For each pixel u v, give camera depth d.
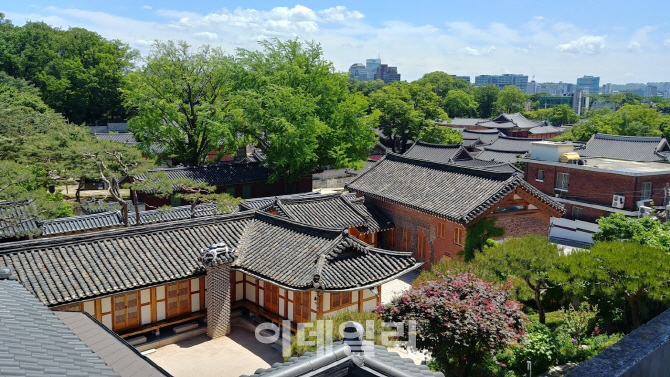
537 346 15.56
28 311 10.38
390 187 29.95
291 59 43.25
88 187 49.22
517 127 97.94
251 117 39.31
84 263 17.30
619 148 49.59
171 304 18.55
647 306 18.91
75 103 68.00
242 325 19.97
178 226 20.17
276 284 17.62
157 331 18.36
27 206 26.58
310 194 35.34
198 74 43.81
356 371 6.27
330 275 17.52
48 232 28.25
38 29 73.50
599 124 65.19
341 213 27.52
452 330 13.26
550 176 41.78
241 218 21.91
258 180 42.78
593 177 38.72
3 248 16.66
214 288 18.48
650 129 65.12
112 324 17.25
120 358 11.93
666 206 32.19
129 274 17.33
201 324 19.38
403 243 28.78
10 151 32.97
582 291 16.89
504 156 57.91
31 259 16.86
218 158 45.84
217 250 18.42
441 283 15.02
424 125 69.94
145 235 19.36
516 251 18.22
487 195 24.98
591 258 17.02
